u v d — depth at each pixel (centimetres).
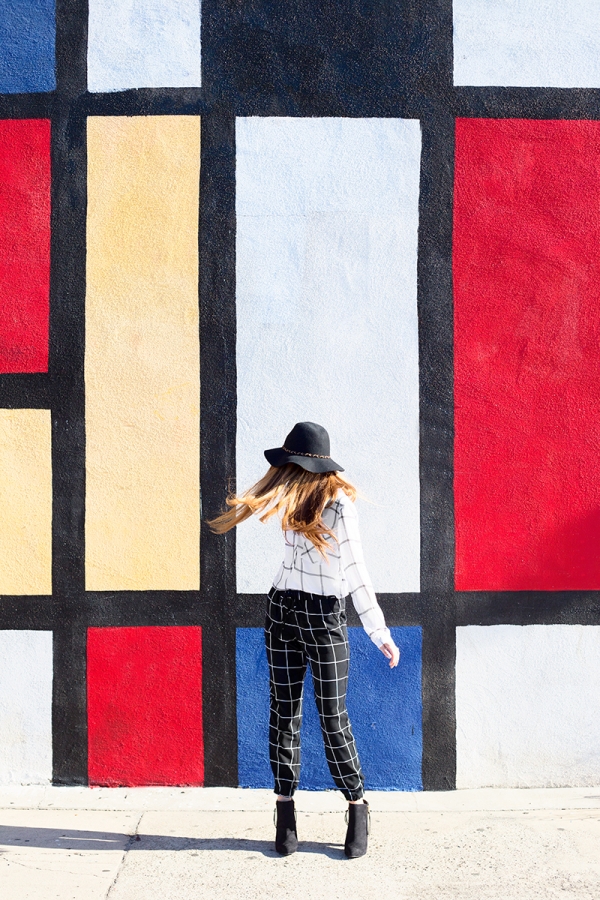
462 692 384
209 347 383
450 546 384
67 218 384
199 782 383
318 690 312
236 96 384
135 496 383
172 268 384
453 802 371
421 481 385
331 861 318
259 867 313
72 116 384
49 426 384
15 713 382
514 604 385
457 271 385
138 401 383
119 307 384
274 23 384
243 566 382
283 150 384
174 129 384
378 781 383
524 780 384
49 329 384
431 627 383
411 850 327
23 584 383
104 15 385
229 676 381
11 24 385
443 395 385
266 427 384
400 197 384
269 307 384
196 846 330
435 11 385
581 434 385
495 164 385
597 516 385
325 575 309
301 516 300
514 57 385
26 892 296
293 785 320
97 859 320
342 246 384
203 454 383
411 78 384
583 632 385
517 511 385
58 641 382
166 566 383
